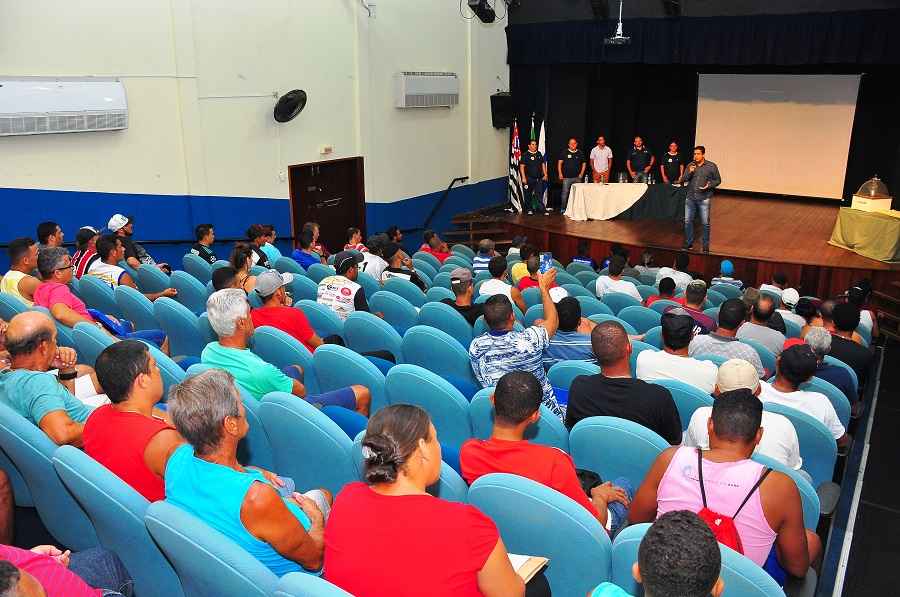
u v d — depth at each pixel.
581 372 3.85
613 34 12.75
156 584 2.16
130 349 2.44
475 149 13.74
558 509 2.10
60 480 2.41
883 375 7.00
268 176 10.12
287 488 2.54
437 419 3.39
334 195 11.23
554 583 2.20
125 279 5.90
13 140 7.55
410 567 1.72
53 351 3.02
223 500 2.01
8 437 2.45
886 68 13.02
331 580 1.81
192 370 3.20
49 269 4.63
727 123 14.77
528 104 14.55
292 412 2.69
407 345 4.34
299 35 10.13
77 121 7.87
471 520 1.75
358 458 2.52
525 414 2.47
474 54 13.23
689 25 12.10
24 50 7.48
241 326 3.30
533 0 13.41
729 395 2.38
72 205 8.13
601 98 14.73
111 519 2.10
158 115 8.76
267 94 9.88
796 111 14.05
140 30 8.42
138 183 8.70
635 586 2.04
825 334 4.27
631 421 2.81
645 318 5.68
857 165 13.72
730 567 1.84
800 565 2.30
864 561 3.69
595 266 11.47
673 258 10.78
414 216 12.63
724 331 4.50
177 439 2.36
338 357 3.66
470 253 10.52
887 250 9.80
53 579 1.84
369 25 11.04
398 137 12.01
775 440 2.94
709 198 10.51
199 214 9.38
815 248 10.75
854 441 4.82
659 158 15.62
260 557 2.04
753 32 11.66
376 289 6.54
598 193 13.04
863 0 10.81
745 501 2.22
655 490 2.42
